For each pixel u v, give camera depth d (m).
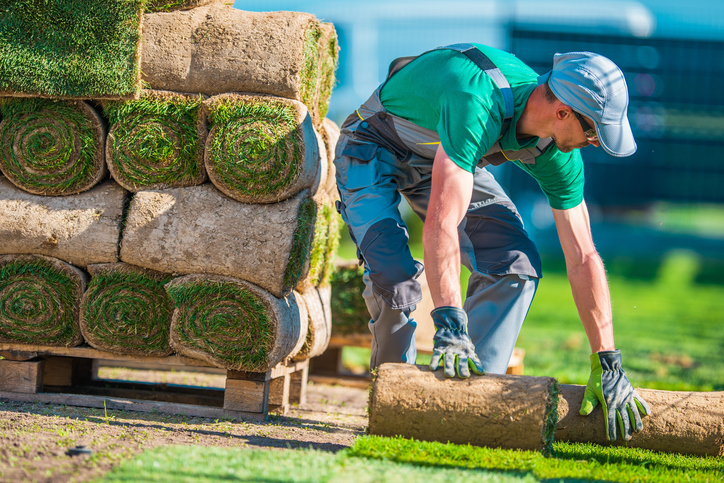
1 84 10.27
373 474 6.75
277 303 10.29
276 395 11.49
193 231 10.34
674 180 57.12
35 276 10.63
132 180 10.52
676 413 8.95
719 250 58.31
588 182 57.88
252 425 10.03
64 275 10.62
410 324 9.79
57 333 10.70
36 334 10.70
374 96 10.16
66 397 10.59
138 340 10.56
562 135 8.73
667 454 8.97
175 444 8.24
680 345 26.33
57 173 10.55
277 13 10.77
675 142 56.62
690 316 36.03
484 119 8.39
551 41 51.97
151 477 6.44
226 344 10.27
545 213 53.88
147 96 10.45
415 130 9.58
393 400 8.20
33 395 10.67
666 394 9.20
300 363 12.36
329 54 12.03
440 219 8.27
